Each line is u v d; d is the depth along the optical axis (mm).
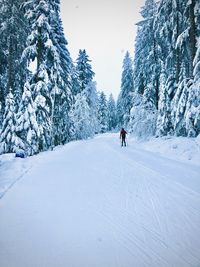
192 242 3703
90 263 3166
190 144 12797
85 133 38062
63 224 4387
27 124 16031
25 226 4320
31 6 17672
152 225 4324
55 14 18484
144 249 3506
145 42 24609
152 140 19359
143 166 10125
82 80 40250
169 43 18844
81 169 9820
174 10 16438
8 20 18359
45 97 17938
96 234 3980
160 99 20219
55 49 18016
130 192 6371
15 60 19422
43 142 17688
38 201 5703
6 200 5805
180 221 4492
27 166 10727
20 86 20484
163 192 6316
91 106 42656
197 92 12555
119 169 9672
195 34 14109
